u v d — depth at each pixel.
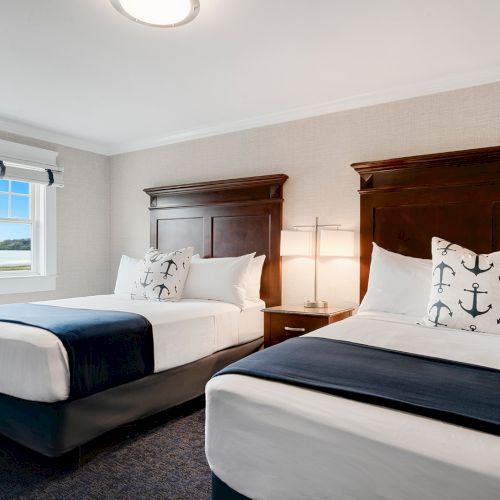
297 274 3.48
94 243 4.58
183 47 2.37
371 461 1.05
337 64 2.59
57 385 1.92
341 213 3.26
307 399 1.23
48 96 3.14
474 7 1.97
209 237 3.92
